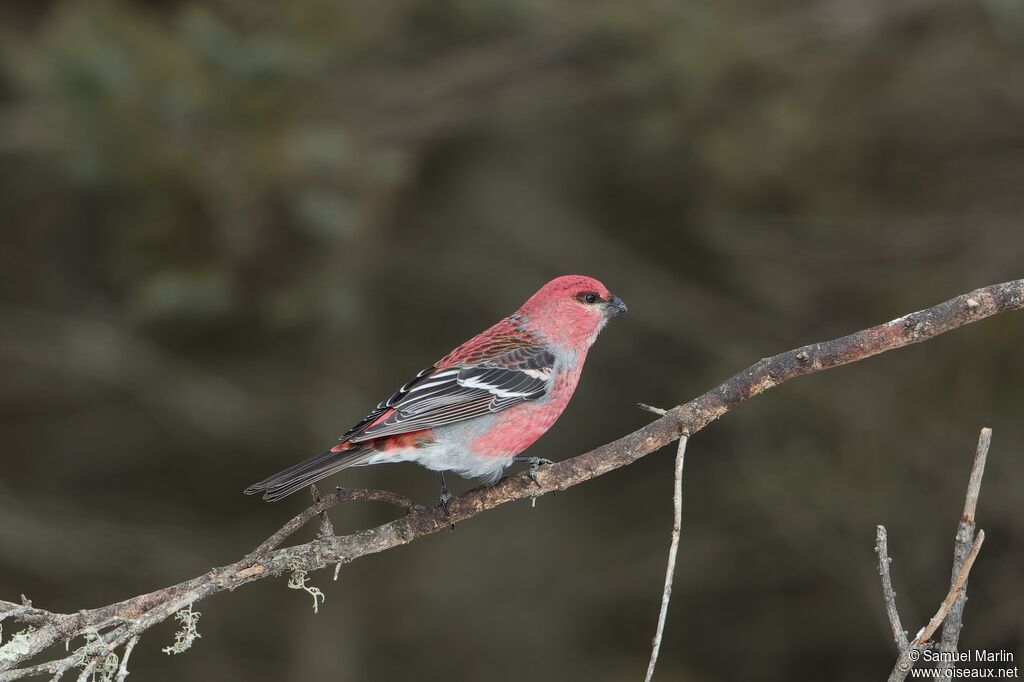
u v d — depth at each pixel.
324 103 12.25
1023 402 11.02
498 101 13.30
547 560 16.48
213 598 15.58
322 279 11.50
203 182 10.62
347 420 14.84
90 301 14.91
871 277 12.22
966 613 13.15
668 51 12.20
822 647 15.95
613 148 15.68
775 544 15.48
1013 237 11.42
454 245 15.97
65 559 14.07
